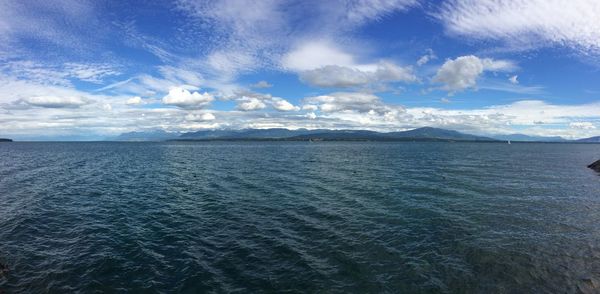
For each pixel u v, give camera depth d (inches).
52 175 2066.9
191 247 749.9
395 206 1129.4
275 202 1205.7
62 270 631.8
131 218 1002.1
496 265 641.0
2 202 1233.4
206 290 555.8
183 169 2396.7
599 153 5241.1
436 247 736.3
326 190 1446.9
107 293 549.0
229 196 1325.0
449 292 545.3
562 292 542.0
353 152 4963.1
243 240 794.2
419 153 4628.4
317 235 827.4
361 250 724.0
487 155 4217.5
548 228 873.5
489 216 994.7
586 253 698.8
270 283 577.9
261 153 4704.7
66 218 1005.8
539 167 2507.4
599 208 1101.7
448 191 1407.5
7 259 683.4
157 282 585.0
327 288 560.4
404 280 585.9
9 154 4515.3
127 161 3196.4
